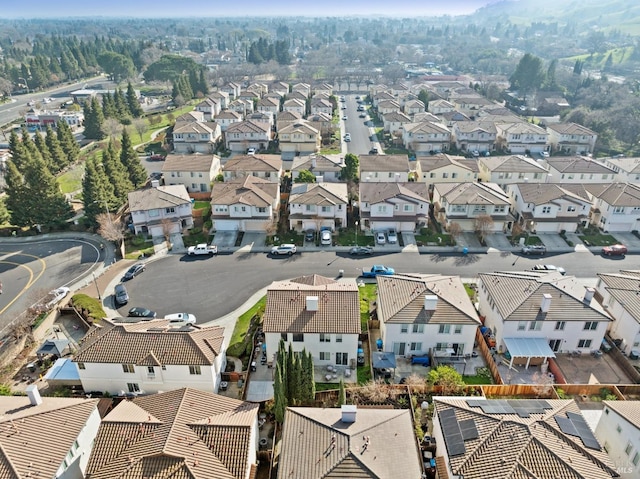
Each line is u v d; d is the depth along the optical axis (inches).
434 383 1702.8
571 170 3656.5
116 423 1342.3
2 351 2017.7
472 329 1878.7
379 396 1675.7
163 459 1222.3
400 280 2079.2
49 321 2203.5
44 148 4072.3
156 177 4035.4
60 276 2613.2
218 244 2910.9
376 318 2164.1
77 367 1721.2
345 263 2694.4
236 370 1884.8
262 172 3663.9
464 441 1291.8
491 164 3767.2
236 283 2497.5
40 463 1245.7
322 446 1256.8
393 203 2994.6
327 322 1829.5
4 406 1413.6
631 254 2785.4
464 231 3046.3
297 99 6289.4
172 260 2741.1
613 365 1905.8
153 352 1690.5
